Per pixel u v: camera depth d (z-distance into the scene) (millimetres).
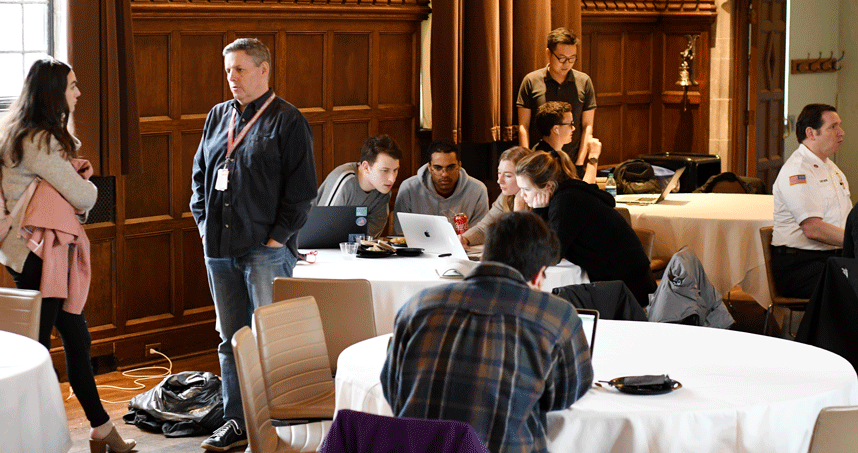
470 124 6391
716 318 4094
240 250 3855
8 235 3564
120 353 5211
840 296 3930
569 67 6391
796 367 2668
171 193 5336
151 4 5023
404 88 6305
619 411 2273
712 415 2281
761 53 8258
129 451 3982
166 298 5414
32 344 2924
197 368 5285
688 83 8195
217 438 4004
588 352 2160
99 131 4789
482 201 5039
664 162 7707
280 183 3885
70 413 4512
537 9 6605
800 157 4996
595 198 4262
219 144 3904
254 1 5438
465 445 1793
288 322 3119
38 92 3539
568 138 5465
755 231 5312
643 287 4238
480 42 6270
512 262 2148
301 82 5805
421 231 4422
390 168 4578
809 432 2406
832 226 4852
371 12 5945
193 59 5355
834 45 10133
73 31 4625
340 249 4523
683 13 8070
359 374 2611
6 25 4820
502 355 2055
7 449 2590
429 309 2135
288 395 3074
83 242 3727
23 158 3529
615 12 7742
